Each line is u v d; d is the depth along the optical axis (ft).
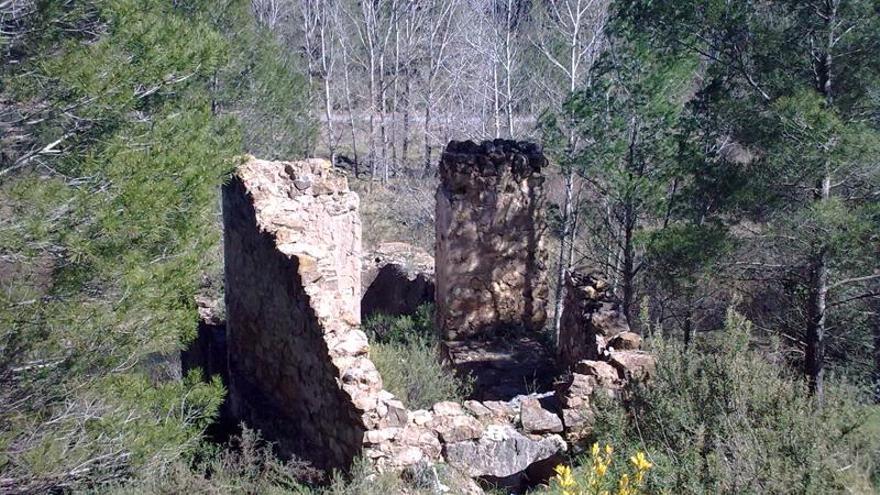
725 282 45.62
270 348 32.63
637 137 49.26
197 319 30.68
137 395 27.55
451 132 85.97
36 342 25.64
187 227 28.14
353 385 26.32
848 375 42.63
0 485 25.52
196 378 29.81
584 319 36.52
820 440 19.70
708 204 44.39
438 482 25.52
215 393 29.40
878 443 25.39
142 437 26.84
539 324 46.11
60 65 26.48
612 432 22.57
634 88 48.01
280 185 35.55
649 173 49.49
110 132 28.25
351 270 38.22
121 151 27.14
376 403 26.17
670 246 41.60
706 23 42.60
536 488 27.20
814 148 37.47
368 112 128.67
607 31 48.62
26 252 24.23
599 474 16.56
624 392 25.44
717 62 45.37
